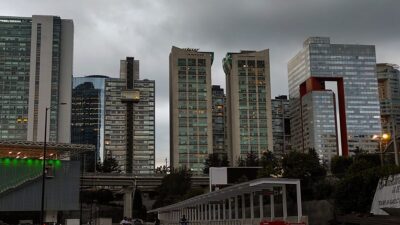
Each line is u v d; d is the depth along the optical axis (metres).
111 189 170.12
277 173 72.75
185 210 79.88
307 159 67.50
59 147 82.25
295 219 36.22
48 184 85.25
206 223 59.50
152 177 140.62
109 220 81.25
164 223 89.69
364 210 48.91
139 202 141.38
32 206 83.50
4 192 81.56
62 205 85.75
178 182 136.25
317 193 60.66
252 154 192.25
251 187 39.25
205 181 146.25
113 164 190.62
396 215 40.28
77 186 87.50
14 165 83.88
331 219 50.12
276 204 62.31
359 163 62.66
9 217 92.69
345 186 51.25
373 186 48.53
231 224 48.78
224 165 182.50
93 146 85.31
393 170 47.66
